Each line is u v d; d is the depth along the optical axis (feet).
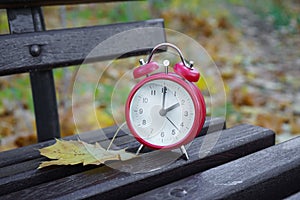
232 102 7.89
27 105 7.29
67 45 3.44
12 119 6.87
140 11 12.12
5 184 2.53
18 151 2.99
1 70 3.21
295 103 8.07
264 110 7.63
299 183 2.72
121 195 2.48
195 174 2.57
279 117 7.26
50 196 2.40
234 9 15.43
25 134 6.37
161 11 13.48
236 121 7.04
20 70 3.28
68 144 2.90
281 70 10.30
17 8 3.44
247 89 8.72
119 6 11.78
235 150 2.86
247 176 2.52
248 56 11.36
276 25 14.64
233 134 3.06
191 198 2.32
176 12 13.74
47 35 3.36
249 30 13.91
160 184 2.58
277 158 2.72
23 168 2.69
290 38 13.47
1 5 3.31
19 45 3.26
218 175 2.54
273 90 8.82
